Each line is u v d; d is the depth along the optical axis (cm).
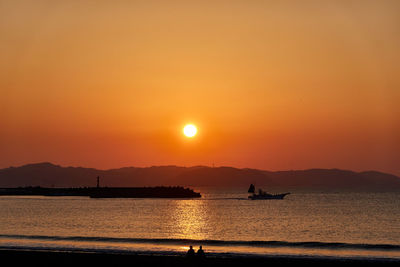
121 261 5900
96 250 6981
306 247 7631
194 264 5009
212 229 11212
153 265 5691
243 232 10525
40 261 5938
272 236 9744
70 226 11956
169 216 15750
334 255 6731
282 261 6012
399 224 12494
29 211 18575
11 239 8425
